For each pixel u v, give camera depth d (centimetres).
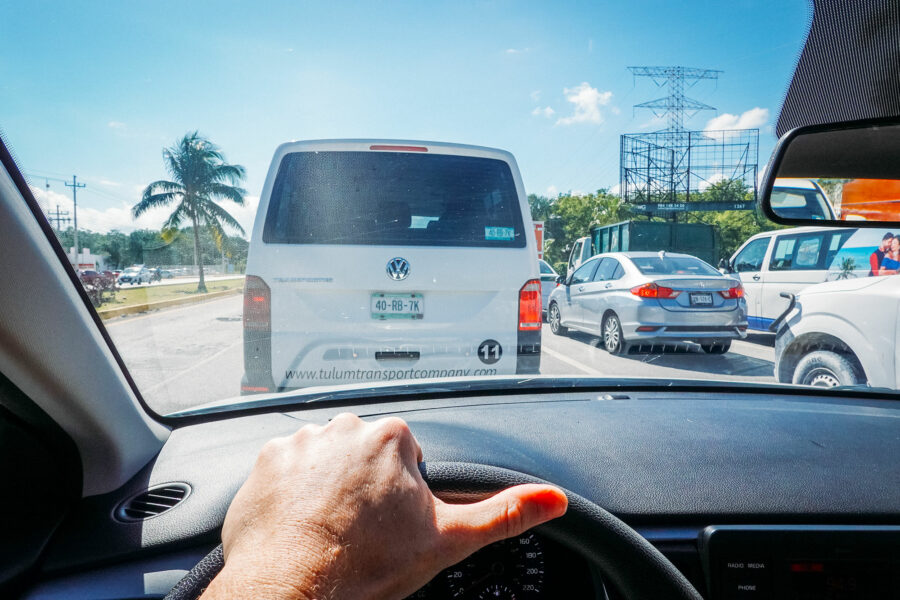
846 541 130
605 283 498
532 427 180
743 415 197
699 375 362
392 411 196
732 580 129
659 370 381
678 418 192
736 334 427
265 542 50
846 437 179
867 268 371
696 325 420
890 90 187
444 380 221
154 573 124
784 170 211
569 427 181
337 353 278
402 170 288
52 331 125
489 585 124
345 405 203
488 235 296
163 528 131
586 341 507
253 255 274
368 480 54
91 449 142
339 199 282
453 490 73
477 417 189
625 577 84
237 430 180
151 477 151
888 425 191
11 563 120
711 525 134
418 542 52
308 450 58
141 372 211
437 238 289
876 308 267
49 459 137
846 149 199
